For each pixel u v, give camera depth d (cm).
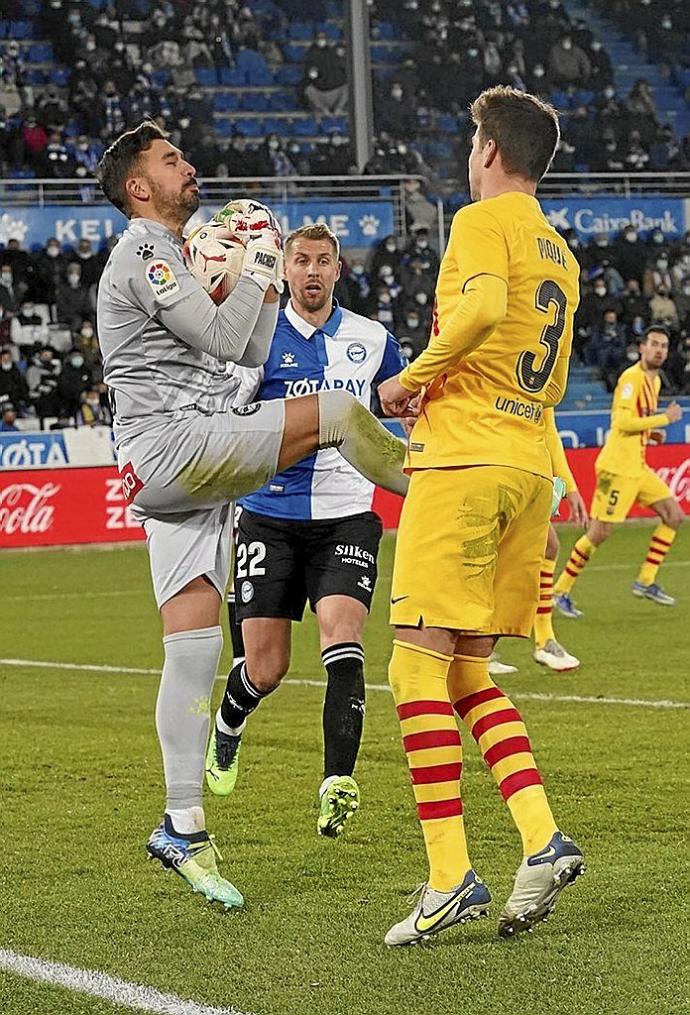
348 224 7512
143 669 3019
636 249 7744
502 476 1275
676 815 1662
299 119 8588
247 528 1744
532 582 1346
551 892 1210
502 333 1287
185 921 1305
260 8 8906
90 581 4919
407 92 8475
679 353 7625
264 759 2069
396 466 1416
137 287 1350
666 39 9294
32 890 1414
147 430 1367
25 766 2041
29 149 7488
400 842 1577
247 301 1363
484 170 1341
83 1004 1090
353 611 1659
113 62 8150
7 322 6931
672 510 3828
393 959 1190
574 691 2595
